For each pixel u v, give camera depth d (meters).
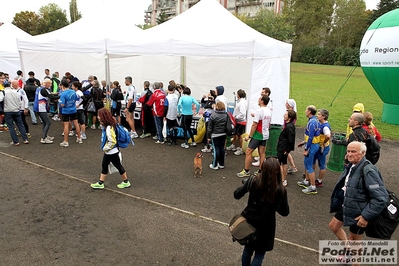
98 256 3.92
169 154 8.17
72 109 8.45
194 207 5.29
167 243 4.23
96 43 9.78
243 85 13.16
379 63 13.00
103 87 11.85
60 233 4.41
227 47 8.05
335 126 12.80
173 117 8.77
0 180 6.21
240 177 6.66
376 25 13.32
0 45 14.63
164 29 9.83
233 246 4.20
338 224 3.80
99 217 4.89
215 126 6.89
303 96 22.64
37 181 6.21
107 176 6.56
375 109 17.69
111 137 5.51
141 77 15.68
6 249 4.01
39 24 68.56
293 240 4.39
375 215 3.14
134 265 3.76
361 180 3.33
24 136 8.65
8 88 8.24
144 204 5.36
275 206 3.07
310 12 71.25
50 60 14.97
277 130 7.38
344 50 55.47
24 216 4.86
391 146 9.96
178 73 14.66
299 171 7.25
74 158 7.61
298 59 60.88
